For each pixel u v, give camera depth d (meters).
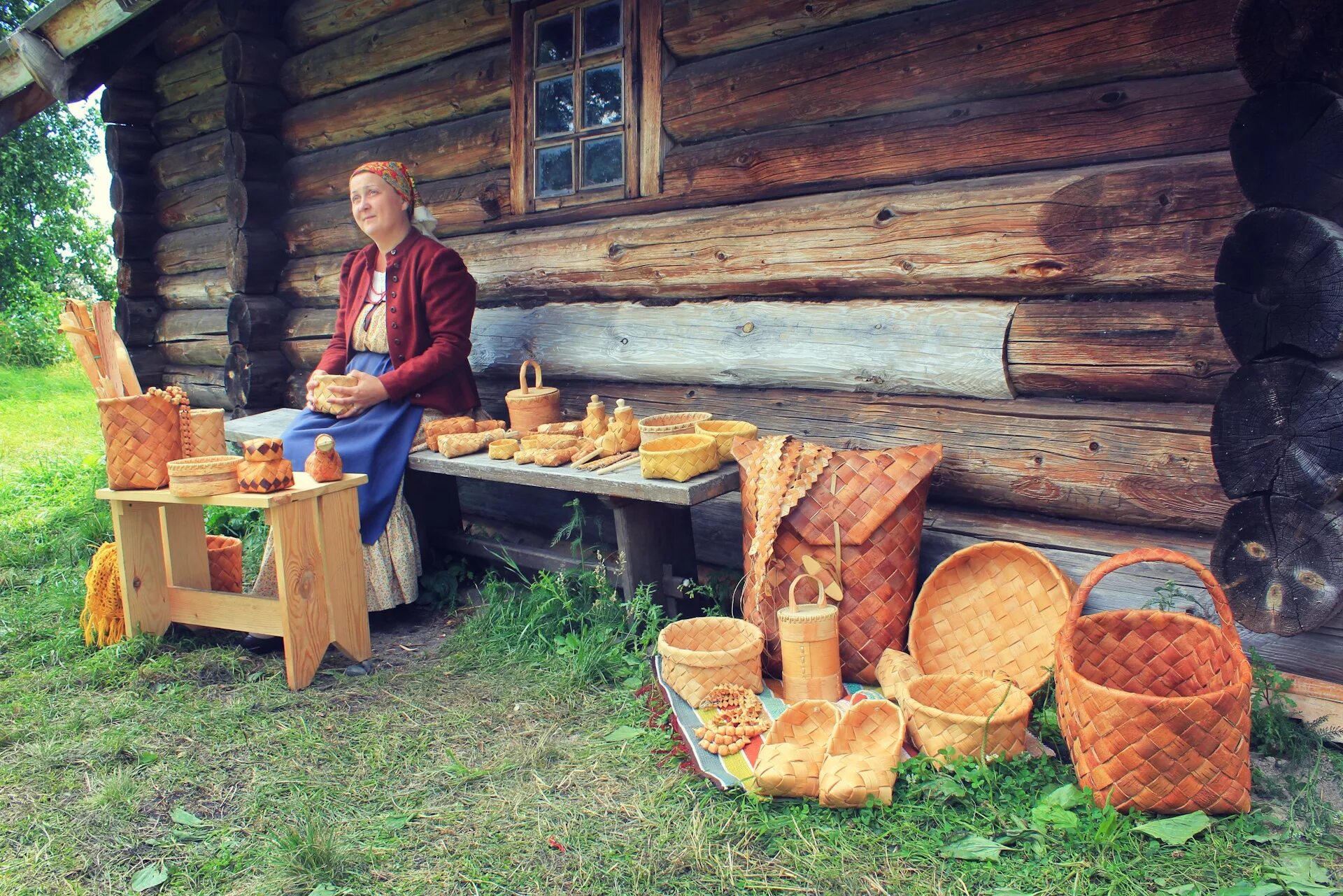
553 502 4.52
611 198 4.13
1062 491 3.05
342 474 3.45
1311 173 2.28
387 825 2.41
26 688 3.31
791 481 3.03
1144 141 2.80
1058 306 2.99
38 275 16.31
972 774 2.36
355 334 4.24
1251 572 2.52
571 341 4.29
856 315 3.42
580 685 3.15
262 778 2.67
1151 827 2.14
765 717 2.75
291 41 5.61
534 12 4.32
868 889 2.08
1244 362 2.46
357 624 3.46
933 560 3.31
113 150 6.82
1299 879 1.99
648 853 2.24
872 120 3.37
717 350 3.79
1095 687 2.21
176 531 3.67
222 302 6.50
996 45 3.03
